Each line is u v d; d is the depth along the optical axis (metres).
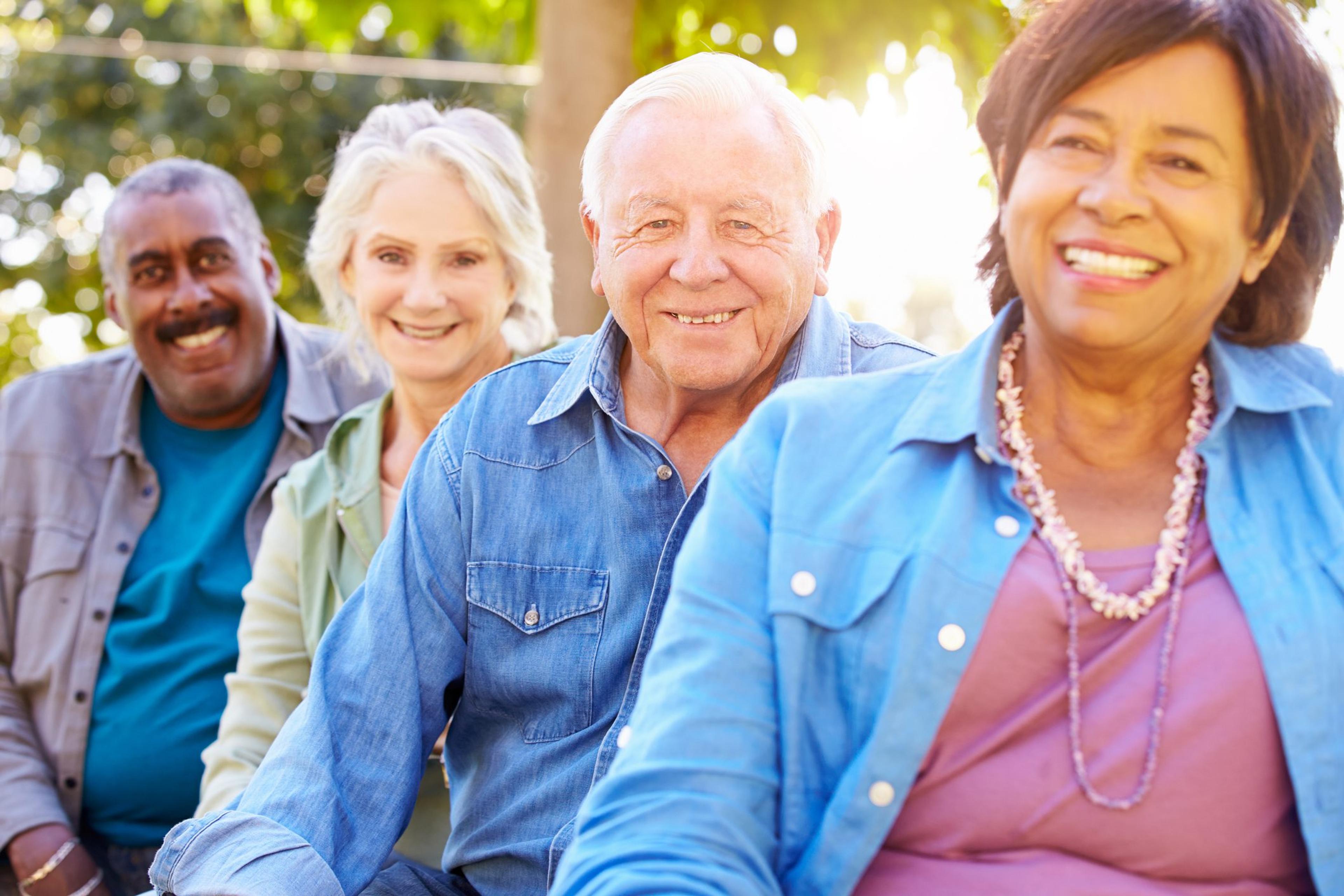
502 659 1.99
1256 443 1.43
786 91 2.00
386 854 1.91
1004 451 1.45
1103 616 1.35
